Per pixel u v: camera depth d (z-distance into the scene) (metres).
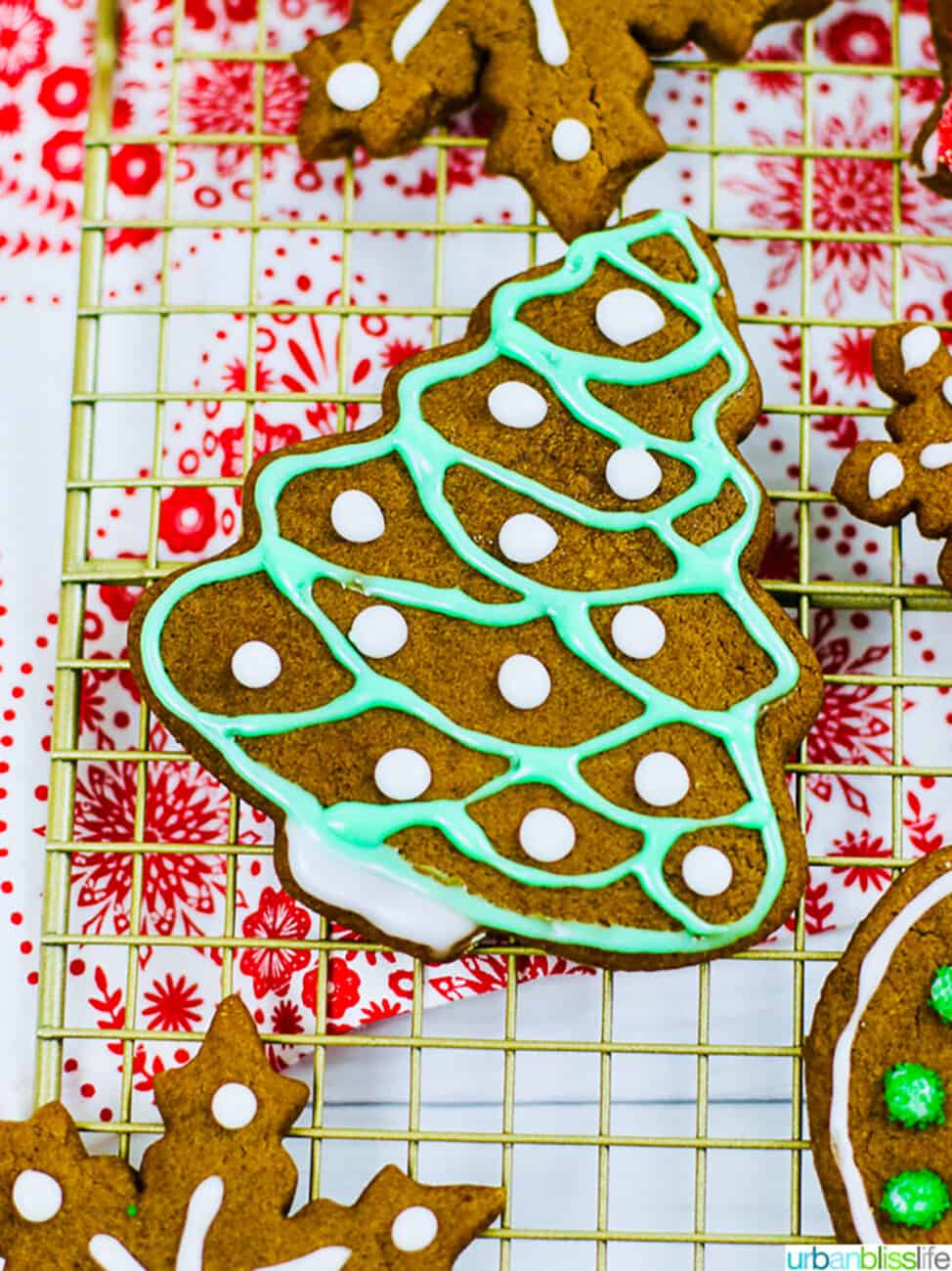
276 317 0.23
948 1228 0.18
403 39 0.21
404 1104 0.21
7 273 0.23
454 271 0.23
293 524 0.19
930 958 0.19
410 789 0.19
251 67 0.23
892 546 0.21
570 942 0.19
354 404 0.22
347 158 0.21
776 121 0.23
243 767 0.19
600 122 0.20
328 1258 0.18
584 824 0.19
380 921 0.19
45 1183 0.18
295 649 0.19
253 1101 0.19
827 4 0.21
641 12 0.21
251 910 0.22
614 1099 0.21
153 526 0.20
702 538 0.19
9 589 0.22
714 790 0.19
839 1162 0.18
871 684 0.20
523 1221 0.21
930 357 0.20
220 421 0.23
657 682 0.19
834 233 0.21
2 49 0.23
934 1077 0.18
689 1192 0.21
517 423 0.19
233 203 0.23
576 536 0.19
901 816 0.20
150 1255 0.18
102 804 0.22
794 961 0.20
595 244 0.20
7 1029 0.22
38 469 0.22
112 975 0.22
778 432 0.22
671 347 0.20
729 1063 0.21
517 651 0.19
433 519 0.19
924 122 0.22
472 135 0.22
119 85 0.23
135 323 0.23
